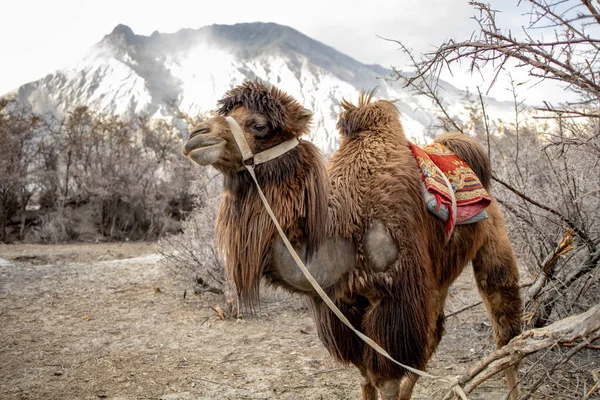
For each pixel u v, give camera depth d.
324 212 3.16
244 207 3.15
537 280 4.85
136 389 4.57
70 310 7.28
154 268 10.38
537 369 4.29
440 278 3.92
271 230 3.09
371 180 3.42
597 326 2.76
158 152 24.66
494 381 4.64
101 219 19.72
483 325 6.10
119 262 11.27
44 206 20.64
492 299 4.26
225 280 7.34
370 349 3.28
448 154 4.14
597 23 2.35
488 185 4.32
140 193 20.27
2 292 8.25
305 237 3.16
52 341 5.90
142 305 7.55
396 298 3.24
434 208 3.51
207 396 4.43
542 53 2.62
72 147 21.20
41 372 4.96
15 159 19.33
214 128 3.04
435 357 5.33
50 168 21.28
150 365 5.18
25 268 10.34
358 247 3.29
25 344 5.77
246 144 3.06
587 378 4.28
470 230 3.93
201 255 7.86
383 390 3.26
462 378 3.17
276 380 4.78
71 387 4.61
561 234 4.98
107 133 24.89
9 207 19.28
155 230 20.20
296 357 5.42
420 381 4.74
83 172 20.80
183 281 8.71
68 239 18.64
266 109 3.14
